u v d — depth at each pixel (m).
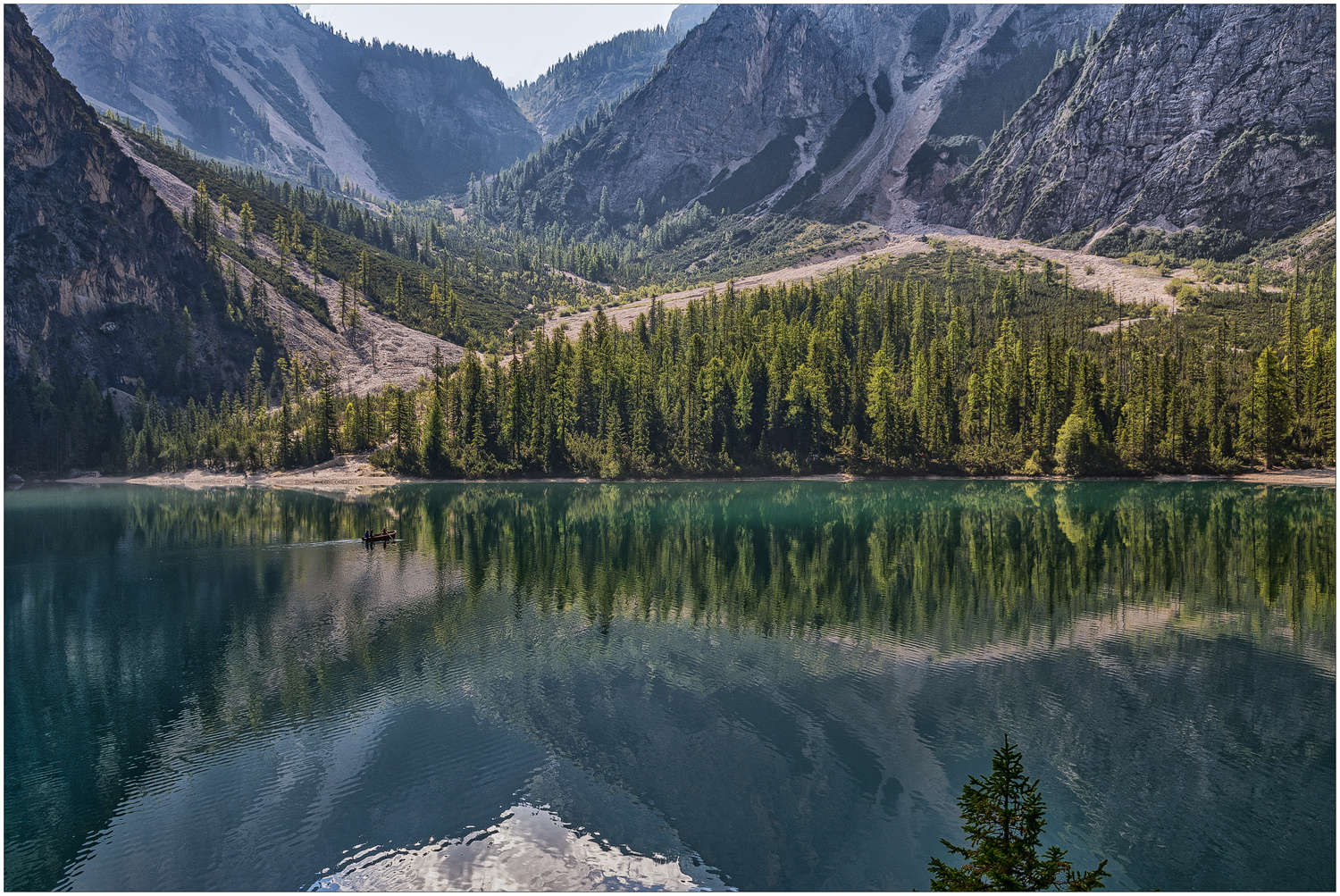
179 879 26.36
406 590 64.31
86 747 35.78
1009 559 75.81
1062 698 39.66
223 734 37.00
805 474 175.75
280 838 28.52
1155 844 27.02
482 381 197.38
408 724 37.53
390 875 26.12
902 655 46.44
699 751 34.28
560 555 80.81
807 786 31.31
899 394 185.62
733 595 61.84
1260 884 24.72
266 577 70.12
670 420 186.25
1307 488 136.62
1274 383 153.88
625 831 28.45
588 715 38.25
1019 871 19.16
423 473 186.00
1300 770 31.88
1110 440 164.62
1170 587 63.19
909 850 27.05
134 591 65.31
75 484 195.12
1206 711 37.78
